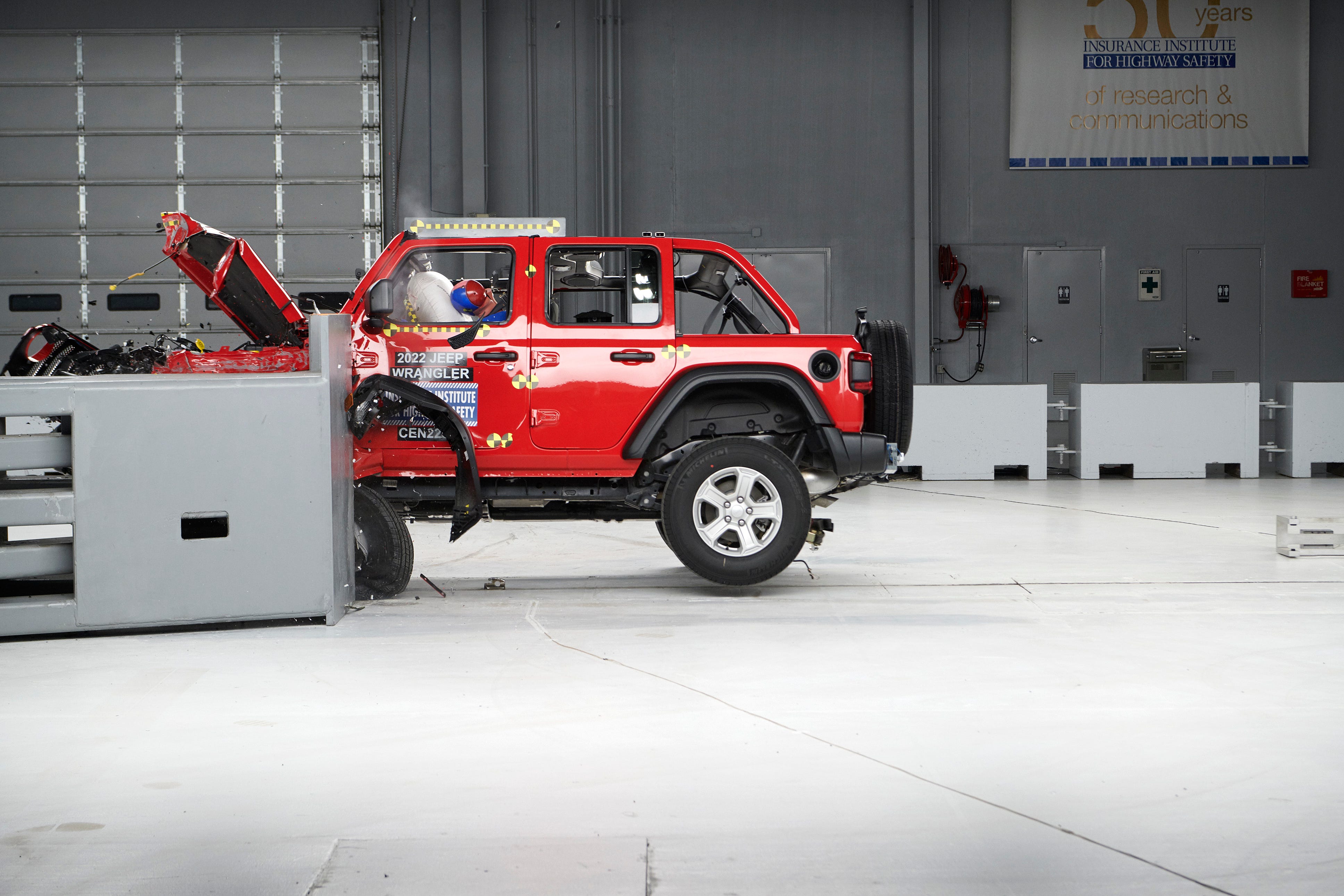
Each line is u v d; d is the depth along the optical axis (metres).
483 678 3.83
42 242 14.30
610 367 5.47
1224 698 3.54
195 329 14.39
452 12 14.20
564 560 6.97
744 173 14.58
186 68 14.24
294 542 4.62
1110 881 2.25
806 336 5.56
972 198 14.68
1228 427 12.45
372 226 14.39
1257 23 14.42
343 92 14.30
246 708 3.47
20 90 14.18
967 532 8.07
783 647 4.29
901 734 3.19
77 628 4.41
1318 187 14.62
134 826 2.53
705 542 5.36
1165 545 7.26
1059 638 4.43
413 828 2.52
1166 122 14.53
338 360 4.82
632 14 14.45
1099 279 14.67
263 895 2.19
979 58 14.58
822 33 14.48
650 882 2.24
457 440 5.29
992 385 13.06
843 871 2.29
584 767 2.92
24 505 4.38
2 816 2.59
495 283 6.15
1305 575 5.99
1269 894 2.19
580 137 14.41
